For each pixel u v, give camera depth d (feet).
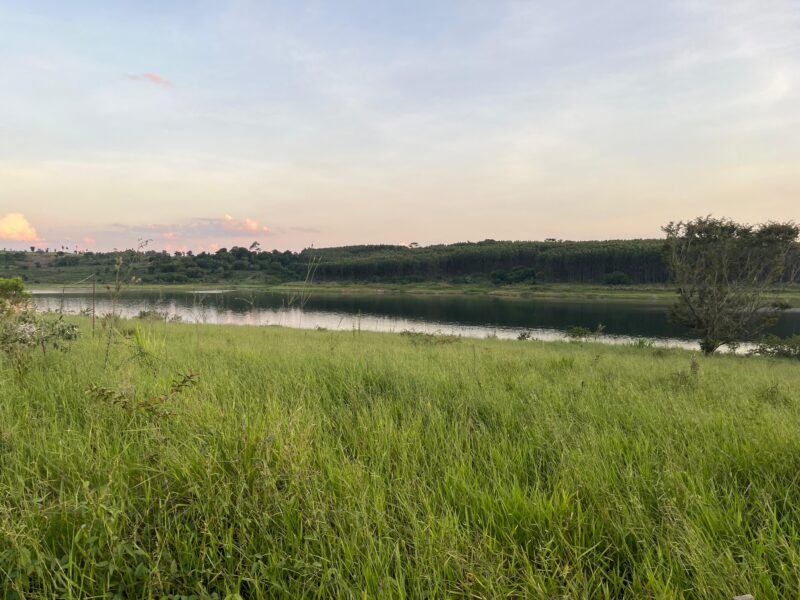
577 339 85.56
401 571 5.93
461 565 5.84
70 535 6.29
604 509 7.32
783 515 7.55
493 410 13.56
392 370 19.02
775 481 8.56
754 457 9.41
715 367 38.83
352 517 6.81
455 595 5.66
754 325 73.15
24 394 12.79
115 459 8.05
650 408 13.88
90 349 21.66
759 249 68.44
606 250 338.75
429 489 8.04
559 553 6.49
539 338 98.63
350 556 6.03
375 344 40.09
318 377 17.40
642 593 5.73
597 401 15.08
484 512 7.39
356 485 7.72
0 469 8.10
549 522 7.03
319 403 13.65
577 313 187.73
